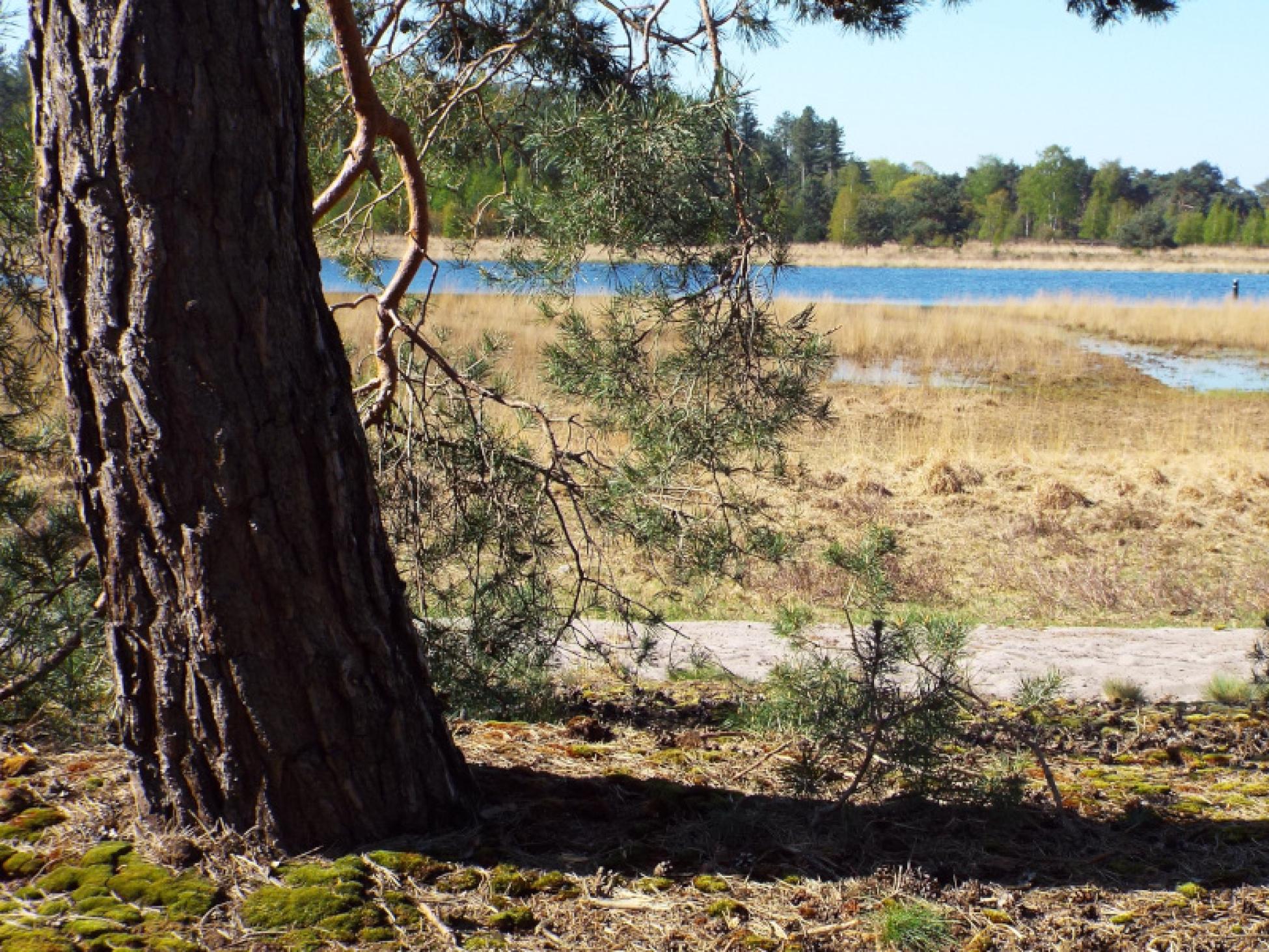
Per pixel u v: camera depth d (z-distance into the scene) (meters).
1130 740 4.71
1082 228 127.62
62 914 2.55
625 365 4.71
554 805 3.22
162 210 2.49
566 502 8.14
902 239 112.19
